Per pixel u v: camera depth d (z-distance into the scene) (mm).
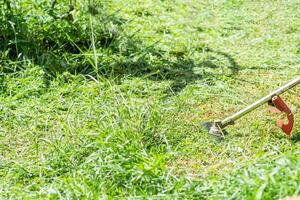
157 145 5215
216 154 5129
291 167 4180
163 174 4621
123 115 5391
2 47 6551
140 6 8391
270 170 4223
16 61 6379
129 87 6184
